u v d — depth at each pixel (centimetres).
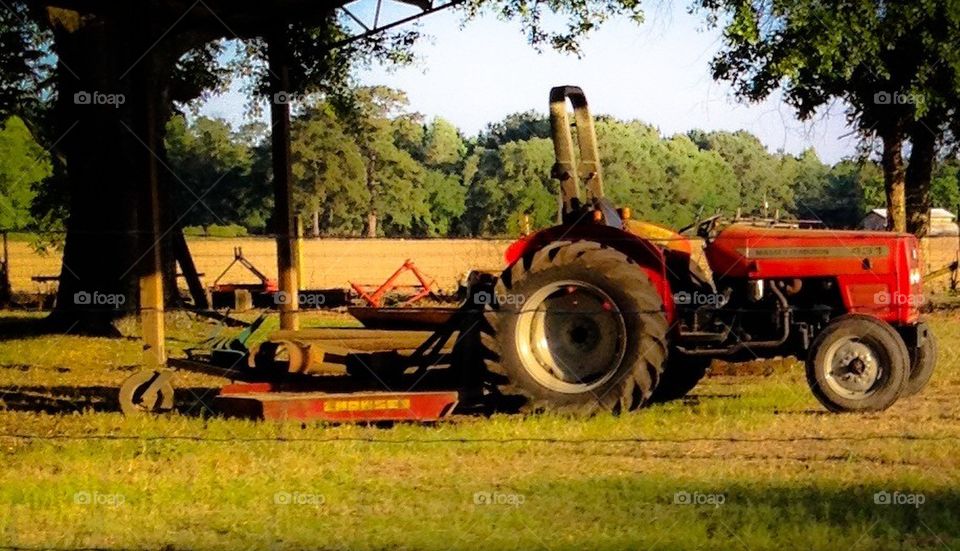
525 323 958
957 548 554
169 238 2108
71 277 2027
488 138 5328
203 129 4147
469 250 3192
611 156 3388
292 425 905
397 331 1009
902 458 756
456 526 605
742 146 4003
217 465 768
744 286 1005
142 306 1017
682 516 611
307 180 4325
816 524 590
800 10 1714
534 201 4316
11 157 4416
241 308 1947
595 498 654
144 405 998
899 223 2238
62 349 1725
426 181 5056
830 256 988
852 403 949
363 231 4681
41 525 632
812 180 3994
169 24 1167
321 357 989
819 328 988
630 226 1052
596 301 952
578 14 1970
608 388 940
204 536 603
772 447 796
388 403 920
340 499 672
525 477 710
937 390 1087
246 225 4219
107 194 1995
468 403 985
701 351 979
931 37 1902
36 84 2388
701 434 848
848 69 1823
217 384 1238
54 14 1883
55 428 920
